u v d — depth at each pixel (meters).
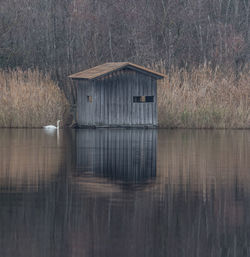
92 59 141.25
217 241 28.53
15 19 150.62
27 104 101.56
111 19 154.00
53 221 31.88
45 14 154.75
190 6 157.00
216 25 157.75
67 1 156.50
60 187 41.69
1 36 147.88
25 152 62.94
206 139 78.56
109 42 151.38
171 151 64.31
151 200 37.25
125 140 77.44
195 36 159.12
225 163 54.75
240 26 163.00
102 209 34.62
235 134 86.81
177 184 43.31
